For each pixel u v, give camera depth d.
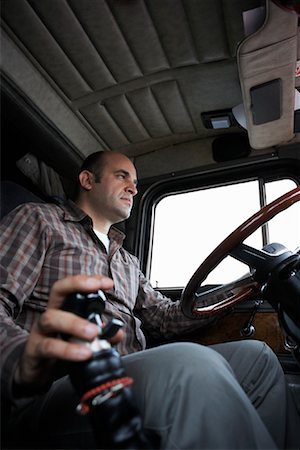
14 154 2.05
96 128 2.20
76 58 1.73
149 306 1.61
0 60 1.61
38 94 1.84
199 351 0.67
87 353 0.51
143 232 2.41
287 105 1.75
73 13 1.53
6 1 1.47
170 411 0.58
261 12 1.35
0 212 1.64
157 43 1.69
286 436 0.85
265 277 1.09
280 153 2.17
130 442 0.47
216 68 1.82
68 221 1.37
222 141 2.32
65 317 0.53
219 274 2.00
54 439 0.69
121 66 1.79
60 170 2.29
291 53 1.46
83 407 0.49
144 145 2.42
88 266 1.25
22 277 1.12
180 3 1.51
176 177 2.40
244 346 1.02
